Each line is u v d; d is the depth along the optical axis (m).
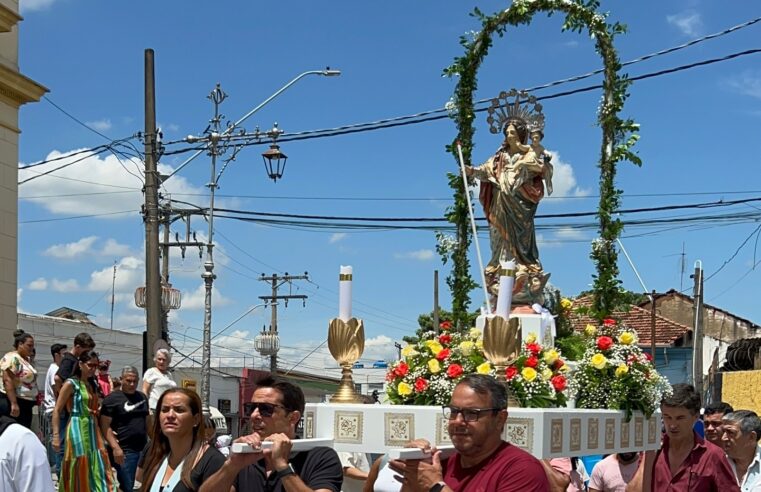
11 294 16.28
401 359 7.52
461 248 9.97
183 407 5.30
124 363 31.22
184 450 5.31
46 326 26.23
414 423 6.77
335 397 7.42
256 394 5.19
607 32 9.53
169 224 25.41
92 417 9.84
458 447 4.25
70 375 9.70
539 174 9.49
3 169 16.20
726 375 20.25
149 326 18.45
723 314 41.03
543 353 7.36
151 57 19.02
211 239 21.59
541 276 9.37
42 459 5.52
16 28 16.61
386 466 5.93
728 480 6.11
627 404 7.71
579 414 6.96
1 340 15.94
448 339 7.53
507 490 4.10
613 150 9.40
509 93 9.65
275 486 5.00
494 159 9.66
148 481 5.38
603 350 7.86
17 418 10.89
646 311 35.38
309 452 5.13
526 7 9.63
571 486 9.11
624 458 7.85
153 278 18.62
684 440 6.20
